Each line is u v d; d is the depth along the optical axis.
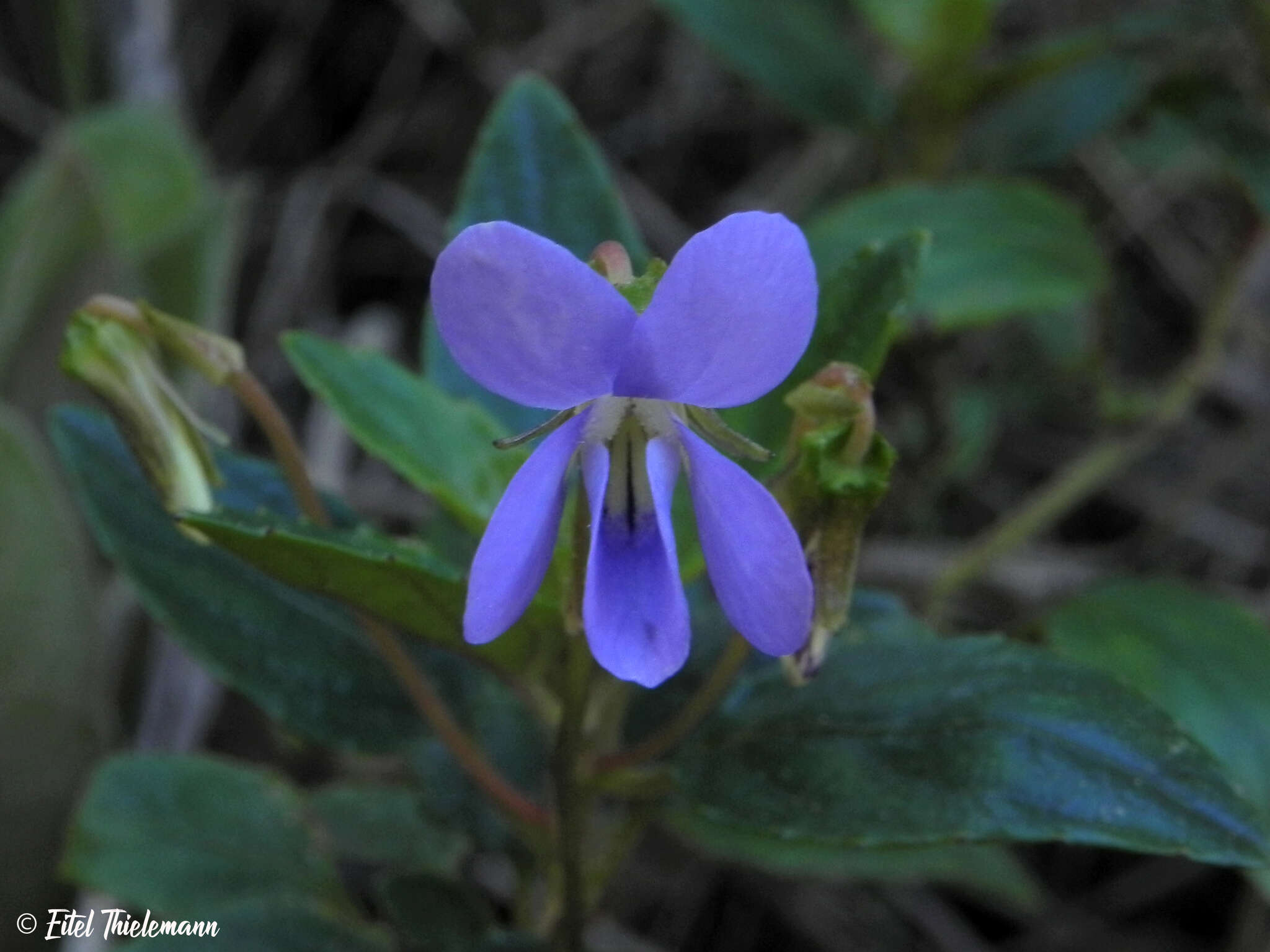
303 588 0.15
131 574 0.17
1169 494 0.28
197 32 0.33
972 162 0.25
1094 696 0.15
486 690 0.18
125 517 0.17
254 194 0.32
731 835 0.18
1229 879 0.23
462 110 0.33
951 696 0.15
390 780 0.23
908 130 0.25
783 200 0.30
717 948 0.23
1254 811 0.14
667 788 0.16
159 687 0.22
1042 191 0.21
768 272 0.13
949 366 0.26
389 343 0.29
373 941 0.17
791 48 0.24
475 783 0.17
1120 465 0.24
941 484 0.26
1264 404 0.28
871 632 0.17
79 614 0.19
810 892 0.23
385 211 0.32
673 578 0.14
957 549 0.25
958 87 0.23
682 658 0.14
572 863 0.16
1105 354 0.23
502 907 0.22
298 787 0.24
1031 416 0.29
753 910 0.23
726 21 0.24
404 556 0.15
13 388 0.22
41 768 0.19
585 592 0.14
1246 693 0.19
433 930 0.17
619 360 0.14
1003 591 0.25
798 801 0.15
